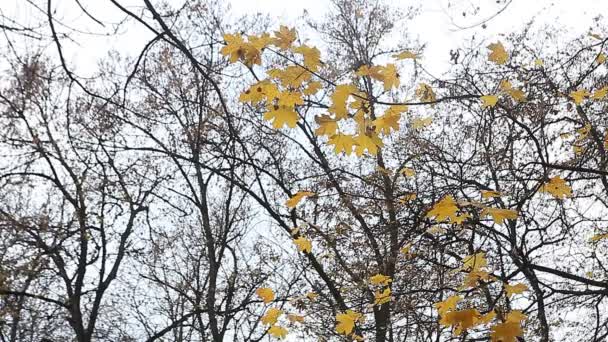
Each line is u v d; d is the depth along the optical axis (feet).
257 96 8.34
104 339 43.80
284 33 8.45
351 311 11.96
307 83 8.36
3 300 34.27
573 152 16.62
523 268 11.73
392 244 16.97
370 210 18.19
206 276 44.78
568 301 18.13
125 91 10.35
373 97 9.23
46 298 34.50
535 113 15.30
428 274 16.61
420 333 16.92
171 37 9.34
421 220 12.02
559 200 15.55
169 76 33.78
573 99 14.01
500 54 11.75
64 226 35.99
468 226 10.85
